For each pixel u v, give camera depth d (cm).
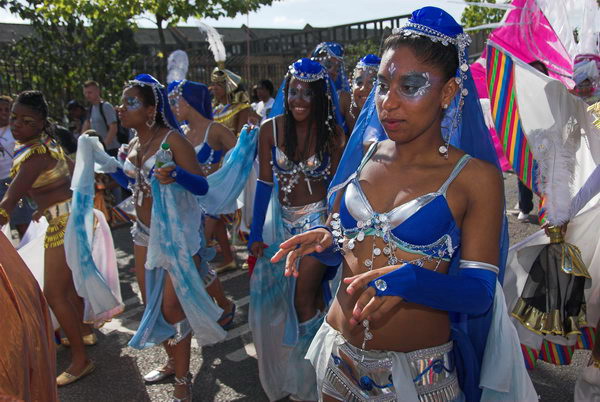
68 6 1062
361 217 173
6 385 116
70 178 373
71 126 916
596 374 280
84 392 348
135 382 357
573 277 292
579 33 315
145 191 330
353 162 193
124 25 1133
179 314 320
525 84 311
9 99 563
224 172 370
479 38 1006
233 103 677
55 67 1138
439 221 163
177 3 1037
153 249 315
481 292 157
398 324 172
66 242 352
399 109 159
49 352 138
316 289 322
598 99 298
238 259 601
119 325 446
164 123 332
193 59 1504
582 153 314
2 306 120
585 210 313
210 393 341
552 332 292
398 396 170
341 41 1465
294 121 319
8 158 562
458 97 175
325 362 187
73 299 399
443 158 168
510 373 184
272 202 336
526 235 621
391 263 167
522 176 312
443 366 178
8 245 136
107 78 1174
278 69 1529
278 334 327
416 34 158
